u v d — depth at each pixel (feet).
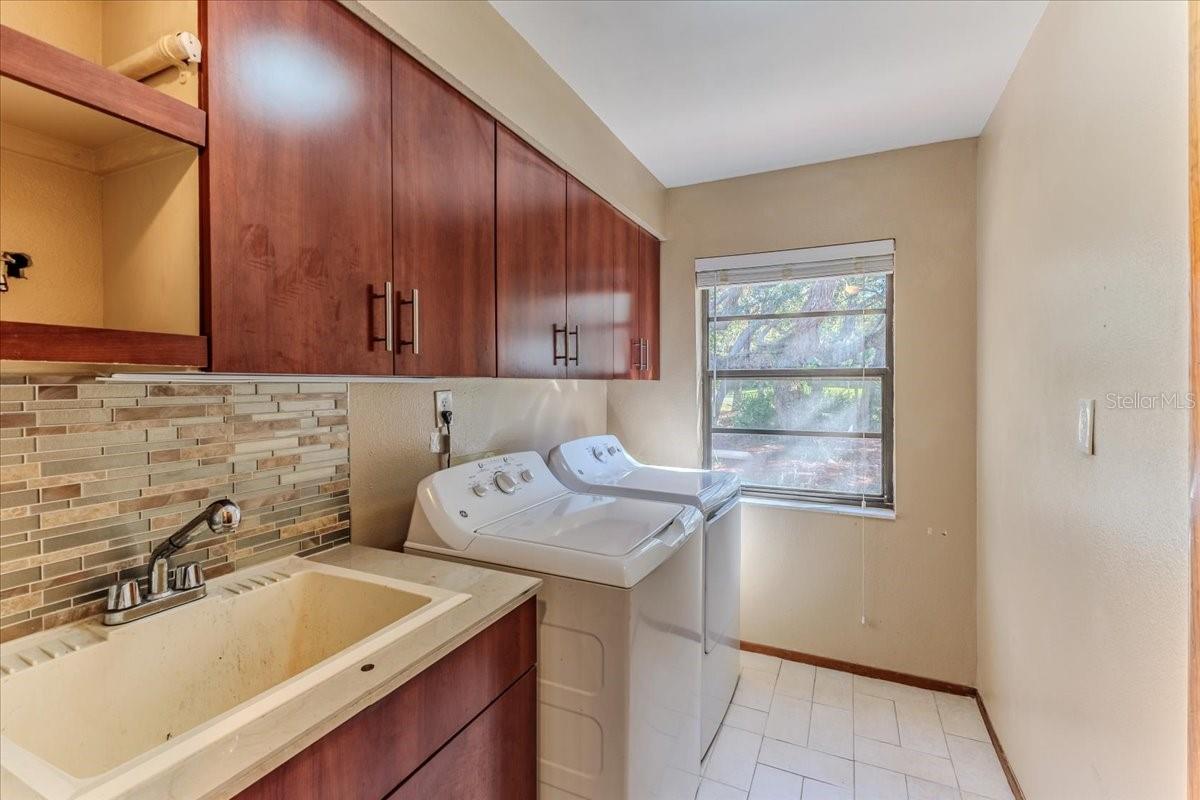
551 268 5.82
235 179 2.79
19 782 2.06
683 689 5.29
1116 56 3.56
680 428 9.18
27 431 2.96
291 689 2.61
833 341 8.40
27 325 2.03
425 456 5.72
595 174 6.58
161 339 2.46
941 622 7.62
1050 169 4.69
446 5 4.15
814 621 8.28
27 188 2.81
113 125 2.54
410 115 3.96
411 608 3.75
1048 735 4.78
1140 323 3.27
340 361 3.40
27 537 2.97
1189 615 2.78
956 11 4.81
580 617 4.18
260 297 2.92
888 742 6.58
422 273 4.06
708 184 8.89
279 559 4.29
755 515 8.58
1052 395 4.64
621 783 4.08
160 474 3.53
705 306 9.23
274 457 4.23
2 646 2.87
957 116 6.74
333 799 2.50
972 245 7.38
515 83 5.00
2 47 2.02
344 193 3.43
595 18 4.84
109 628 3.10
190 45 2.57
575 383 8.71
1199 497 2.67
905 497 7.77
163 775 2.07
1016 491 5.65
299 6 3.14
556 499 6.05
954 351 7.48
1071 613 4.27
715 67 5.64
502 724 3.77
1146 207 3.20
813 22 4.94
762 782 5.96
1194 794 2.69
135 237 2.93
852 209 7.99
